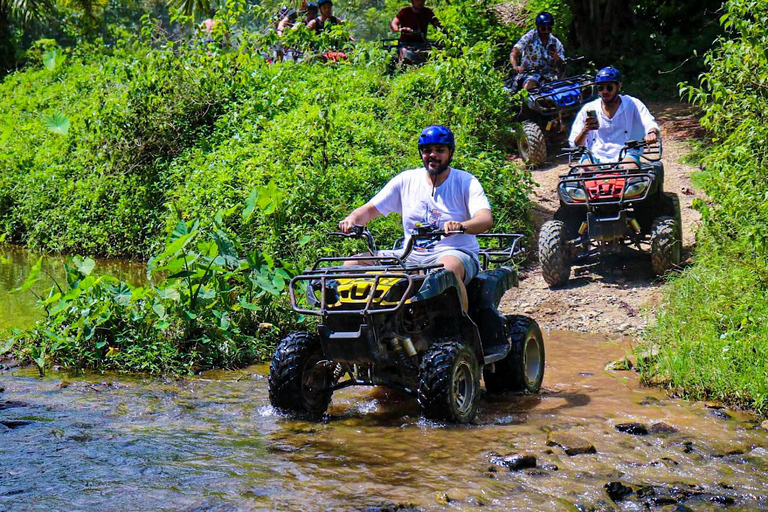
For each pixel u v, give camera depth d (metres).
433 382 4.77
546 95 12.23
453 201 5.37
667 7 18.59
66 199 11.80
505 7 19.92
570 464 4.23
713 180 8.05
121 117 11.87
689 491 3.89
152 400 5.46
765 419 5.00
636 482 4.01
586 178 8.18
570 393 5.61
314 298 4.89
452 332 5.24
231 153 10.41
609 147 8.66
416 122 11.70
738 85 8.37
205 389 5.77
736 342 5.61
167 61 12.20
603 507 3.70
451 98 11.52
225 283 6.98
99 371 6.23
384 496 3.79
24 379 5.94
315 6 15.84
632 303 7.76
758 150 7.98
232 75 12.75
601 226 8.09
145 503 3.71
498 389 5.60
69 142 13.02
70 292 6.46
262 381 6.03
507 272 5.67
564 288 8.34
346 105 11.78
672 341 6.14
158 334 6.54
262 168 9.66
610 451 4.43
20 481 3.96
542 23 12.86
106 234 11.00
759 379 5.24
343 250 8.30
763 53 8.10
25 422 4.90
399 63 14.19
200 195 9.63
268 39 14.48
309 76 13.18
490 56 12.41
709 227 7.73
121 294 6.58
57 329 6.57
